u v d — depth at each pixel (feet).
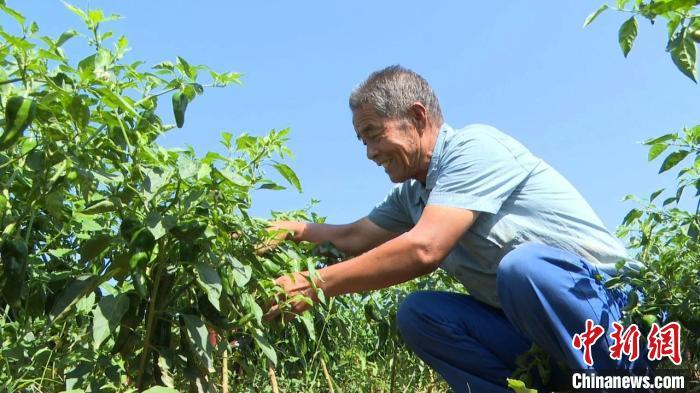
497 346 9.75
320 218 11.35
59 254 7.25
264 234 7.69
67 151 5.89
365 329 14.33
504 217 9.16
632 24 5.38
